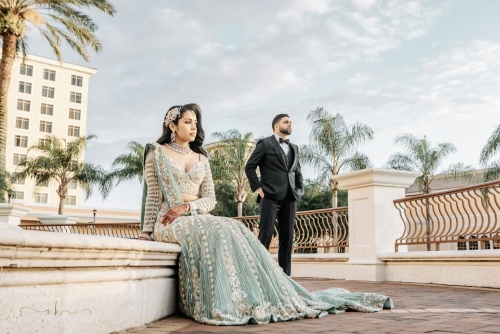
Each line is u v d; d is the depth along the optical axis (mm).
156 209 3428
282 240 5262
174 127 3605
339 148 23031
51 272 1818
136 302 2494
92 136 30000
